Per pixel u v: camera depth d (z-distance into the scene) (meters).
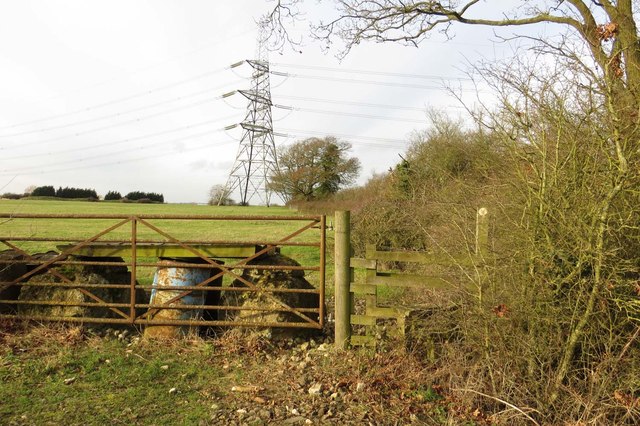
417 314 5.72
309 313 6.93
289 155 65.25
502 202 5.20
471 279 4.93
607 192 4.27
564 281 4.41
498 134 4.89
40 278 7.00
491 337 4.87
